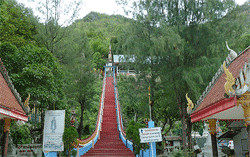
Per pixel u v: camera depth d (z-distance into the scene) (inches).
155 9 584.1
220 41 512.7
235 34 531.2
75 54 855.1
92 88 961.5
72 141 455.5
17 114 363.6
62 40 820.0
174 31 519.8
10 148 508.7
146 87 607.8
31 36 786.2
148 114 653.9
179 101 569.9
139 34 599.2
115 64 2132.1
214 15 513.3
